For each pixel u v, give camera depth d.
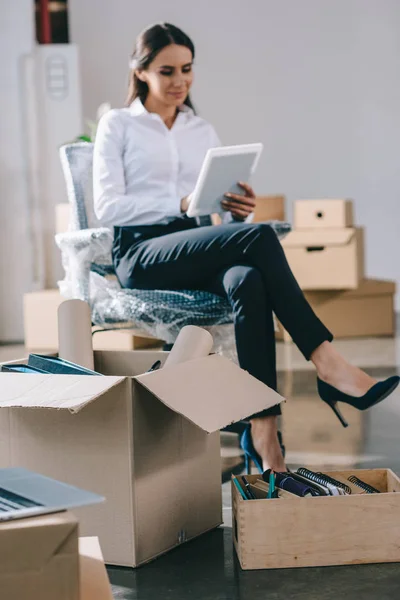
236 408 1.81
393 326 5.56
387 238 6.74
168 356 2.04
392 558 1.81
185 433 1.95
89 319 2.22
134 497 1.80
